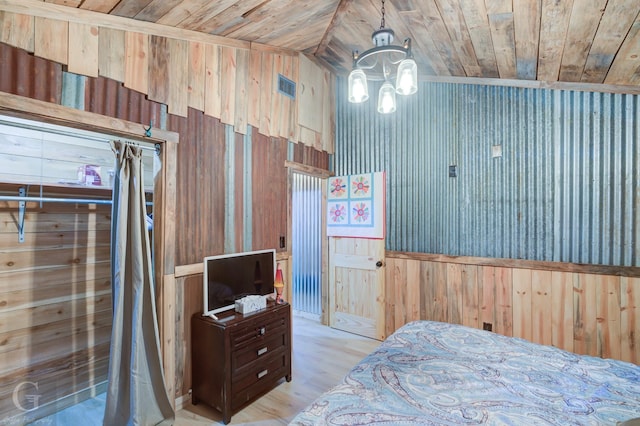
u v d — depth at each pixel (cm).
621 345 260
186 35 240
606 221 268
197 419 224
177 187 237
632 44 201
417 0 206
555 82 279
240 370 232
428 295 346
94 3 182
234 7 215
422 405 122
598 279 269
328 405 122
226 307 252
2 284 205
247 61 295
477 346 179
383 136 380
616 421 113
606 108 268
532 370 151
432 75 327
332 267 413
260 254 283
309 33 295
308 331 399
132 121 211
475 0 190
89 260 246
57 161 236
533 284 294
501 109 310
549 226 289
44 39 174
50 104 174
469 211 326
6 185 208
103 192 253
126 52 209
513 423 111
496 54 253
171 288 231
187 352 243
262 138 311
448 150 338
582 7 175
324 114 399
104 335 254
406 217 363
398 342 185
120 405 203
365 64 332
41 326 221
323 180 423
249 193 297
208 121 260
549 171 289
